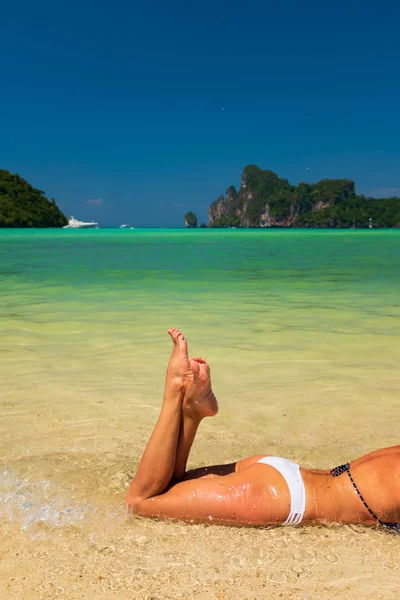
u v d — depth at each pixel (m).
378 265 17.25
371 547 2.43
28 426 3.75
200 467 3.08
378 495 2.55
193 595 2.05
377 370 5.08
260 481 2.64
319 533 2.55
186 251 26.41
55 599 2.02
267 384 4.68
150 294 10.16
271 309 8.48
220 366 5.22
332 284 11.87
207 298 9.69
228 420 3.90
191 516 2.62
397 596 2.08
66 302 9.13
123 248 29.27
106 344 6.09
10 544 2.39
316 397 4.35
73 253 24.23
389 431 3.70
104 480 3.03
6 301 9.23
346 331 6.78
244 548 2.40
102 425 3.79
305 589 2.11
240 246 32.34
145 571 2.21
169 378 2.73
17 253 24.05
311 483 2.65
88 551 2.35
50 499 2.81
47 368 5.13
